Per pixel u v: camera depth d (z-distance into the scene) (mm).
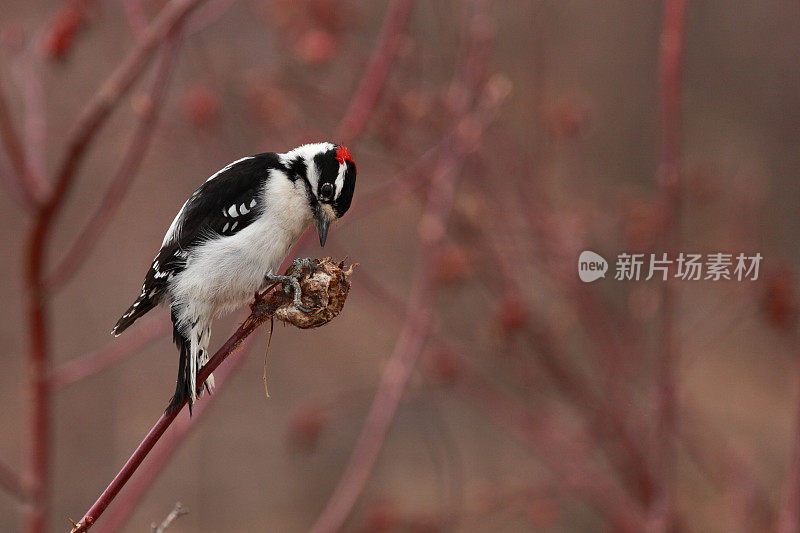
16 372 22453
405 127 11156
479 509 12180
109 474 20500
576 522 14977
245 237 7656
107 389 21797
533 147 12656
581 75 18500
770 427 16812
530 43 13305
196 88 11211
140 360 22031
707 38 24438
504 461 17906
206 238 7617
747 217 11875
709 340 11938
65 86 12875
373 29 12398
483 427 19219
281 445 21766
